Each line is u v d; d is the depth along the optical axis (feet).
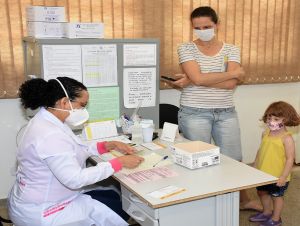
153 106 9.48
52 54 8.32
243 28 11.91
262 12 12.11
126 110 9.22
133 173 6.41
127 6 10.41
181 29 11.07
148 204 5.35
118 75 8.98
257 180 6.07
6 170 10.46
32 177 5.93
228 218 6.14
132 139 8.48
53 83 6.07
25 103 6.14
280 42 12.58
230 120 9.20
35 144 5.72
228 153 9.30
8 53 9.55
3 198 10.59
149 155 7.30
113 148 7.60
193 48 9.09
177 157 6.82
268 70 12.59
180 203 5.65
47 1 9.65
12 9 9.42
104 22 10.24
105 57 8.78
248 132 13.29
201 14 8.64
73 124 6.64
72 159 5.78
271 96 13.34
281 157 8.71
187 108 9.20
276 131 8.78
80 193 6.52
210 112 9.05
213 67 9.00
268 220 9.36
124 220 6.59
